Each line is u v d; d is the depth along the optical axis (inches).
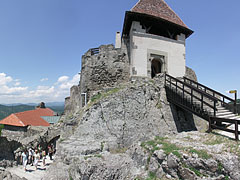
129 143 326.6
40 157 398.3
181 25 489.4
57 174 253.8
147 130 346.0
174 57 486.6
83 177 225.1
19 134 642.8
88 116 344.8
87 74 508.1
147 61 442.9
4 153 360.8
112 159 263.4
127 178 243.3
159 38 466.3
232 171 180.5
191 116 416.8
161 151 240.4
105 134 327.0
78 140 316.8
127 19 438.3
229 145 213.6
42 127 622.8
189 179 197.3
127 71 474.9
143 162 260.7
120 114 345.4
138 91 375.6
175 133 361.7
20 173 312.2
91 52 514.3
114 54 484.1
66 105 904.9
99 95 386.0
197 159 200.1
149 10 465.7
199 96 419.5
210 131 274.7
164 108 378.9
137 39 436.1
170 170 218.5
